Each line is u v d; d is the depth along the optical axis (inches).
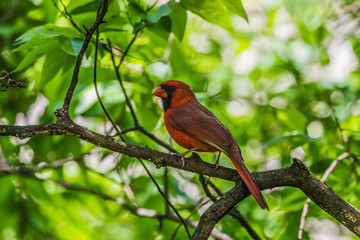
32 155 495.2
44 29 307.9
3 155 483.8
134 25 320.5
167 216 417.1
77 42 293.3
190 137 330.0
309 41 511.8
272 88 580.4
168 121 346.0
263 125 514.6
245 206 447.5
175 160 276.5
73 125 255.0
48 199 482.3
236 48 607.2
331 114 471.8
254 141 508.4
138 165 463.8
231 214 370.9
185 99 362.0
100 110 413.4
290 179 273.7
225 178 285.4
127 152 264.1
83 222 499.2
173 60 420.5
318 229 469.1
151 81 422.3
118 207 498.9
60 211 498.6
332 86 510.9
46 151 469.4
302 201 384.8
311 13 526.3
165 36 343.9
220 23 325.4
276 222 438.0
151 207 454.9
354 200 369.4
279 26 618.8
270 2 613.9
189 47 541.0
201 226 254.8
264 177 275.1
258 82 577.9
